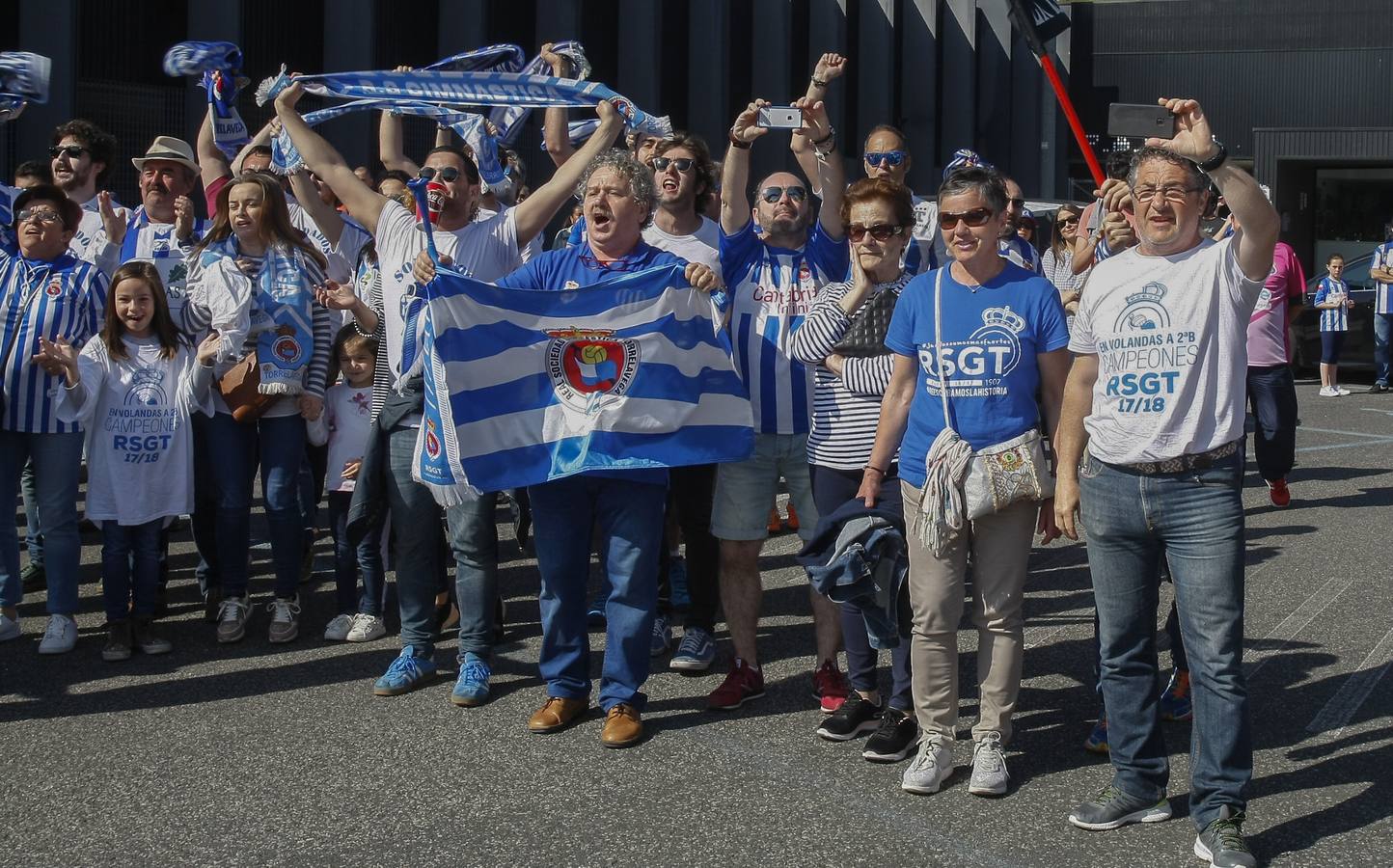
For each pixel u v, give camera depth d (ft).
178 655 19.56
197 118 47.62
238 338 19.39
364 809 14.05
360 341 20.88
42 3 42.42
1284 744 15.64
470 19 57.11
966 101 95.71
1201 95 93.56
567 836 13.35
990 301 14.20
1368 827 13.34
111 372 19.51
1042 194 98.07
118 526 19.34
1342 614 20.89
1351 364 57.62
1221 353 12.53
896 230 15.84
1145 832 13.38
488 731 16.39
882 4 87.71
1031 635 20.34
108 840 13.37
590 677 18.47
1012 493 13.97
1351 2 88.84
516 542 26.96
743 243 17.79
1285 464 29.58
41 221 19.65
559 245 27.09
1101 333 13.01
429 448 16.47
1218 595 12.63
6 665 18.97
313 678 18.48
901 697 15.55
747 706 17.33
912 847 13.07
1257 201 11.96
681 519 18.70
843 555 14.87
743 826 13.57
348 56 52.54
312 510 23.82
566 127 21.53
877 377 16.05
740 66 77.41
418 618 18.07
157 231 23.00
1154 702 13.47
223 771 15.12
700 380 16.42
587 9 64.85
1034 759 15.38
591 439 15.97
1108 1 94.89
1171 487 12.71
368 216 17.83
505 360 16.19
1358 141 78.89
